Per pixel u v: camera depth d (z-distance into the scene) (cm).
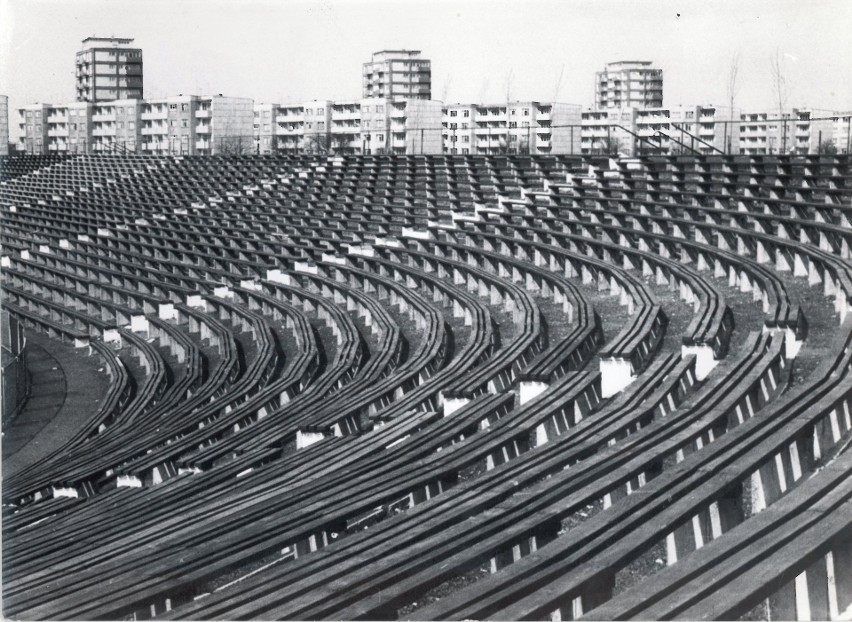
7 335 2264
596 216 2394
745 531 525
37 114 9269
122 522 1023
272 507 852
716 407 820
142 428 1705
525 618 471
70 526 1087
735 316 1397
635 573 664
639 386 968
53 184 5094
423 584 545
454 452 874
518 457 813
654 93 10050
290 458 1105
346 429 1247
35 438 2017
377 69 12738
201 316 2638
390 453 973
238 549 714
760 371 923
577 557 545
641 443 754
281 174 4241
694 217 2169
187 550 767
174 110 8781
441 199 3112
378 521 857
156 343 2697
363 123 9550
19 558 954
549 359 1191
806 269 1583
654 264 1873
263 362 1955
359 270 2509
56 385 2467
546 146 8881
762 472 675
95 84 11219
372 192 3575
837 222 1831
